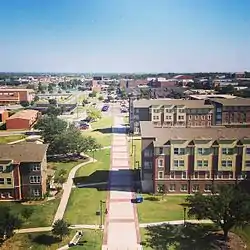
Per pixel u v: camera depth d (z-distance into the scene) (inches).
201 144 3388.3
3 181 3353.8
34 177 3358.8
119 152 5187.0
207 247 2493.8
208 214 2497.5
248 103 6195.9
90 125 7495.1
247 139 3383.4
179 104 6161.4
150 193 3535.9
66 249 2469.2
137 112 6318.9
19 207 3223.4
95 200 3376.0
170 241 2578.7
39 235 2677.2
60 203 3319.4
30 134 6348.4
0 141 5807.1
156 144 3400.6
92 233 2701.8
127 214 3053.6
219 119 6205.7
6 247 2502.5
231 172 3452.3
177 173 3467.0
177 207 3201.3
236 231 2743.6
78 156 4943.4
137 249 2461.9
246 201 2504.9
